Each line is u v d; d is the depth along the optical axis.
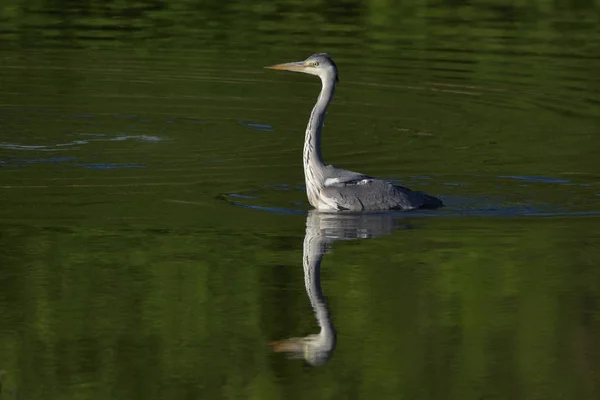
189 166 19.62
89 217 16.47
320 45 29.86
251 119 23.38
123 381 11.41
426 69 27.69
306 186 17.08
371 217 16.39
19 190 17.89
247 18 33.09
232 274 14.19
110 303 13.29
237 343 12.36
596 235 15.74
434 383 11.54
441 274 14.24
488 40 30.78
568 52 29.45
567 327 12.81
